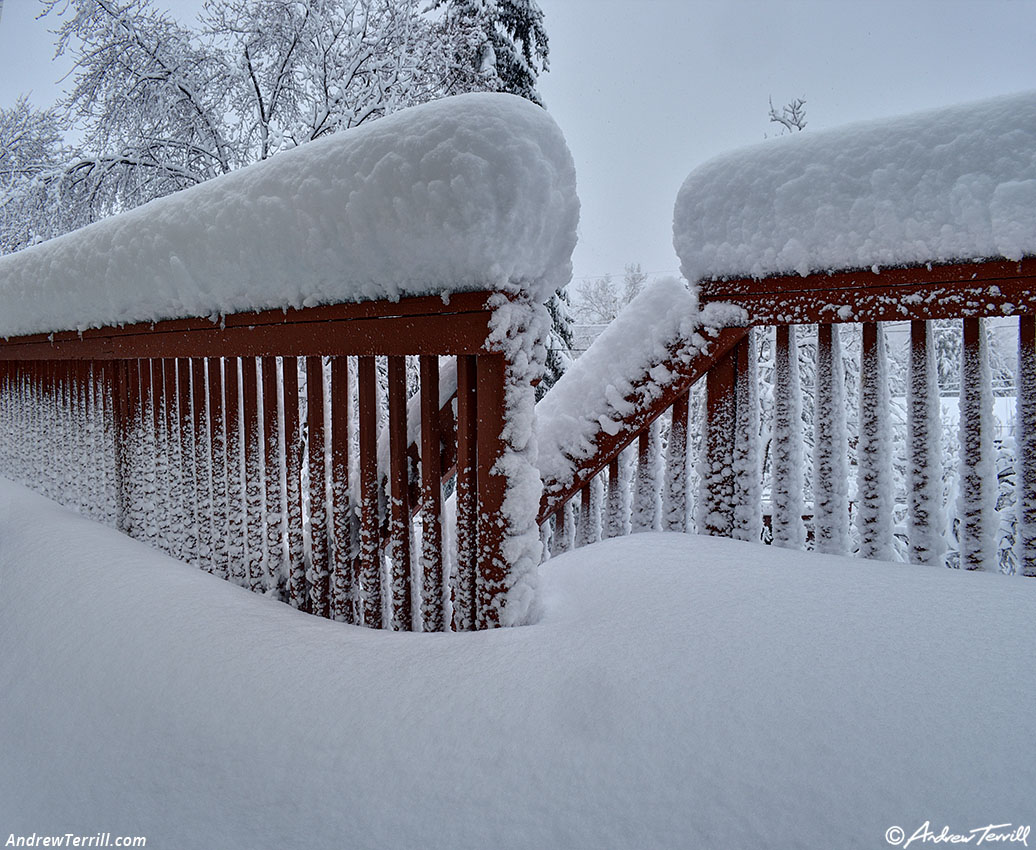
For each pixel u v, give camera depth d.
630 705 1.09
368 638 1.52
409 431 1.91
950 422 5.86
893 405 5.22
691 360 2.31
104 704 1.48
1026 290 1.69
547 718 1.10
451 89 9.20
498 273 1.35
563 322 10.70
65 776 1.32
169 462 2.53
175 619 1.71
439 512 1.72
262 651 1.49
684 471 2.40
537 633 1.38
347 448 1.87
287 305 1.82
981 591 1.46
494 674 1.24
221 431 2.29
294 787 1.10
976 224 1.70
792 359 2.16
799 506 2.17
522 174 1.33
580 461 2.56
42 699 1.60
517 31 11.05
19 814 1.26
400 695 1.23
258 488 2.17
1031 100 1.66
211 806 1.11
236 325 2.03
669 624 1.34
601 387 2.53
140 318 2.39
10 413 4.30
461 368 1.55
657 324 2.39
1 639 1.95
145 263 2.17
